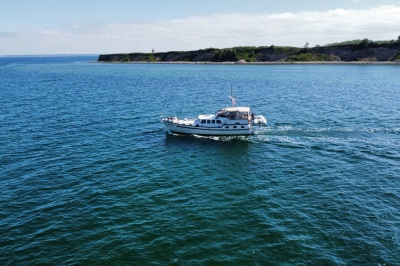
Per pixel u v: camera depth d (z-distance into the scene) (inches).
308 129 2229.3
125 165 1622.8
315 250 954.7
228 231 1052.5
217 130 2114.9
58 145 1899.6
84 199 1266.0
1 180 1424.7
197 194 1316.4
